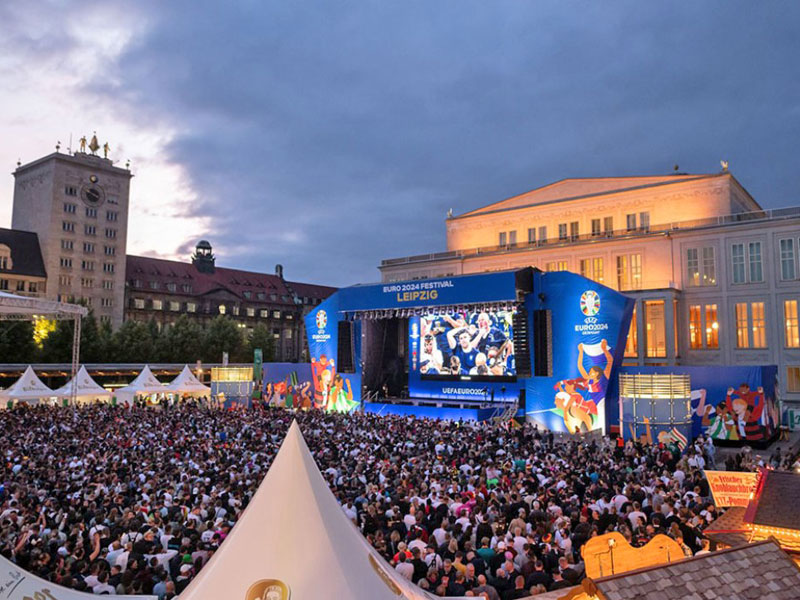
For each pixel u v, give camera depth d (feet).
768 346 154.71
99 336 253.03
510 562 33.22
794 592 17.48
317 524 21.58
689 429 101.09
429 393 159.74
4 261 290.76
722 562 17.57
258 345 314.14
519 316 130.72
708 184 177.17
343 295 158.51
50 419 104.94
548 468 62.34
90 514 46.14
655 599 15.83
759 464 74.95
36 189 316.19
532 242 205.57
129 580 31.35
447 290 138.72
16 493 52.26
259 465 64.23
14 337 228.84
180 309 371.15
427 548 35.40
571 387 123.95
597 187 200.23
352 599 19.98
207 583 20.25
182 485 53.11
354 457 68.59
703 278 166.30
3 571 24.98
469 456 72.90
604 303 120.98
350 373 157.58
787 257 154.51
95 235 320.50
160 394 188.75
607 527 39.86
